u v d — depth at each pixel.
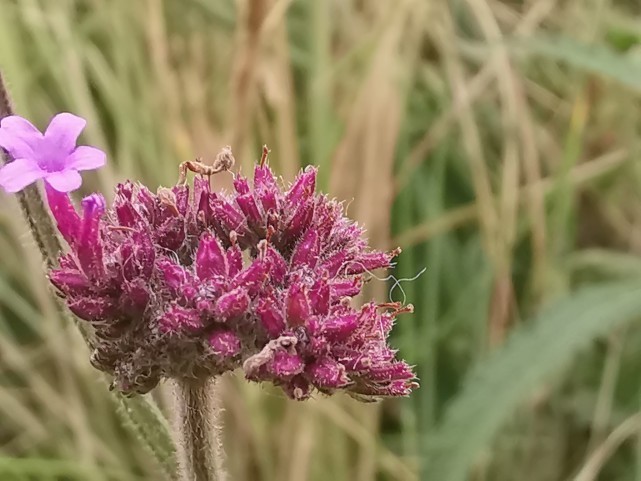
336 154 0.10
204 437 0.05
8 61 0.10
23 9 0.10
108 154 0.10
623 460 0.10
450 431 0.08
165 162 0.10
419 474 0.09
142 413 0.06
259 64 0.09
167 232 0.05
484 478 0.10
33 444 0.10
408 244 0.10
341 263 0.05
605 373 0.10
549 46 0.09
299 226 0.05
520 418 0.10
